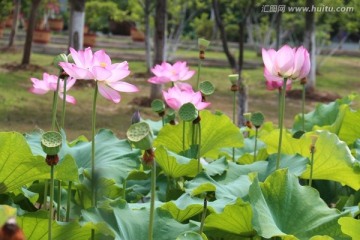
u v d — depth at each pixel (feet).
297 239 7.86
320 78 65.36
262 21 81.15
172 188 10.86
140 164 10.17
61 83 10.39
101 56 8.80
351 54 92.48
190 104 9.38
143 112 41.01
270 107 47.60
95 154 10.11
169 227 8.07
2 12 70.90
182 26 60.49
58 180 9.16
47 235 7.62
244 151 13.32
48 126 34.76
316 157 10.57
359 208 9.18
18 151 7.88
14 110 37.42
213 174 10.47
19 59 61.05
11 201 8.51
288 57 9.33
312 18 53.31
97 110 40.19
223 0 40.91
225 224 8.54
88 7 68.90
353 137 13.47
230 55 32.14
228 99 48.85
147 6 55.62
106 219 7.77
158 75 11.57
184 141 11.53
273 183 8.79
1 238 4.87
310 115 15.79
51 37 82.94
